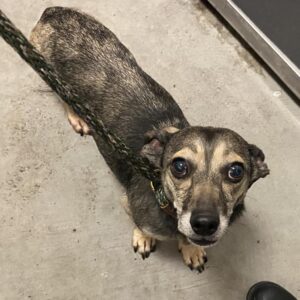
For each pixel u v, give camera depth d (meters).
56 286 0.41
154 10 0.53
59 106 0.47
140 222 0.37
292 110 0.49
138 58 0.51
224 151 0.30
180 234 0.36
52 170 0.45
